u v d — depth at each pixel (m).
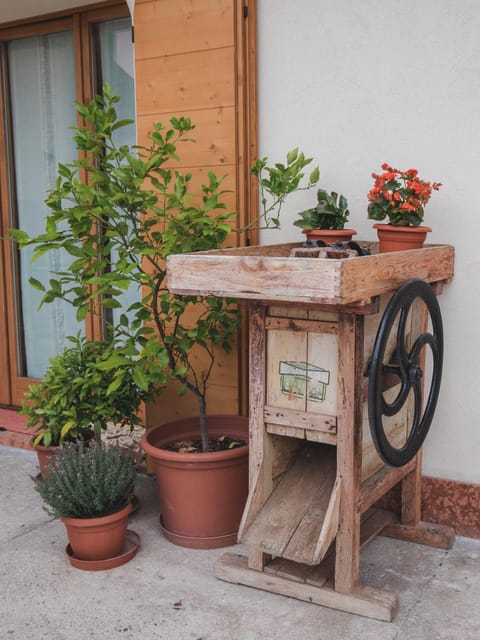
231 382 3.19
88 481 2.59
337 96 2.87
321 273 1.94
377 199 2.53
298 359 2.33
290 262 1.99
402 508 2.81
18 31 4.02
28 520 3.04
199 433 3.11
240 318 2.99
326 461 2.55
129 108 3.79
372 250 2.76
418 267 2.39
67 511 2.56
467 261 2.71
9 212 4.29
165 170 2.92
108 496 2.59
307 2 2.88
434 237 2.76
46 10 3.79
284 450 2.53
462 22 2.61
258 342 2.38
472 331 2.73
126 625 2.26
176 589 2.47
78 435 3.27
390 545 2.77
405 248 2.49
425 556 2.68
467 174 2.67
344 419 2.24
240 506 2.80
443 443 2.85
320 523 2.32
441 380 2.76
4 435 3.99
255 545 2.31
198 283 2.19
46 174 4.16
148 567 2.62
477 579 2.51
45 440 3.15
